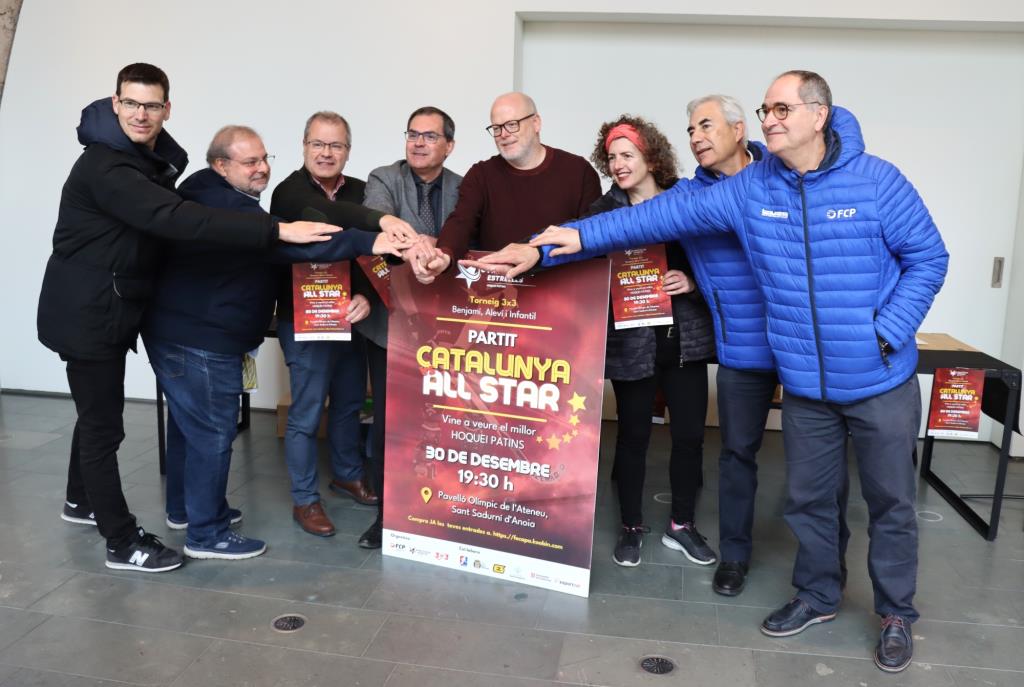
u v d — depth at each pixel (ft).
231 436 9.57
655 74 14.35
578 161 9.41
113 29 14.78
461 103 14.07
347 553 9.94
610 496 11.99
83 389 8.86
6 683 7.27
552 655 7.83
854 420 7.71
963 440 14.85
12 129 15.38
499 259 8.37
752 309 8.38
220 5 14.40
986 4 12.72
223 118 14.74
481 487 9.30
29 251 15.81
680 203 8.04
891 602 7.86
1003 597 9.06
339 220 9.08
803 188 7.23
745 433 8.87
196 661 7.66
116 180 8.12
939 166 14.06
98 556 9.71
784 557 10.02
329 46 14.24
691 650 7.95
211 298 8.97
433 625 8.34
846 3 12.97
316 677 7.44
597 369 8.58
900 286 7.34
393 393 9.54
